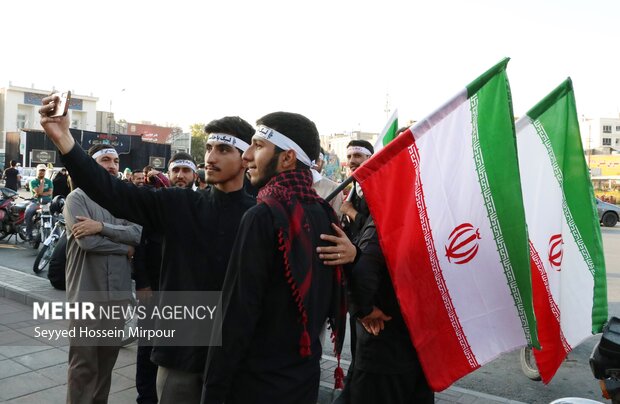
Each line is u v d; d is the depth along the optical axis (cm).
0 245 1168
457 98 273
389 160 261
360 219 318
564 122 354
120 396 419
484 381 468
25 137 3325
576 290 346
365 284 240
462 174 270
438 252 262
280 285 200
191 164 482
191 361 237
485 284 268
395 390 265
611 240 1577
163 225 246
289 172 213
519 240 265
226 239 244
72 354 338
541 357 335
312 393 208
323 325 214
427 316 259
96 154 361
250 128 255
